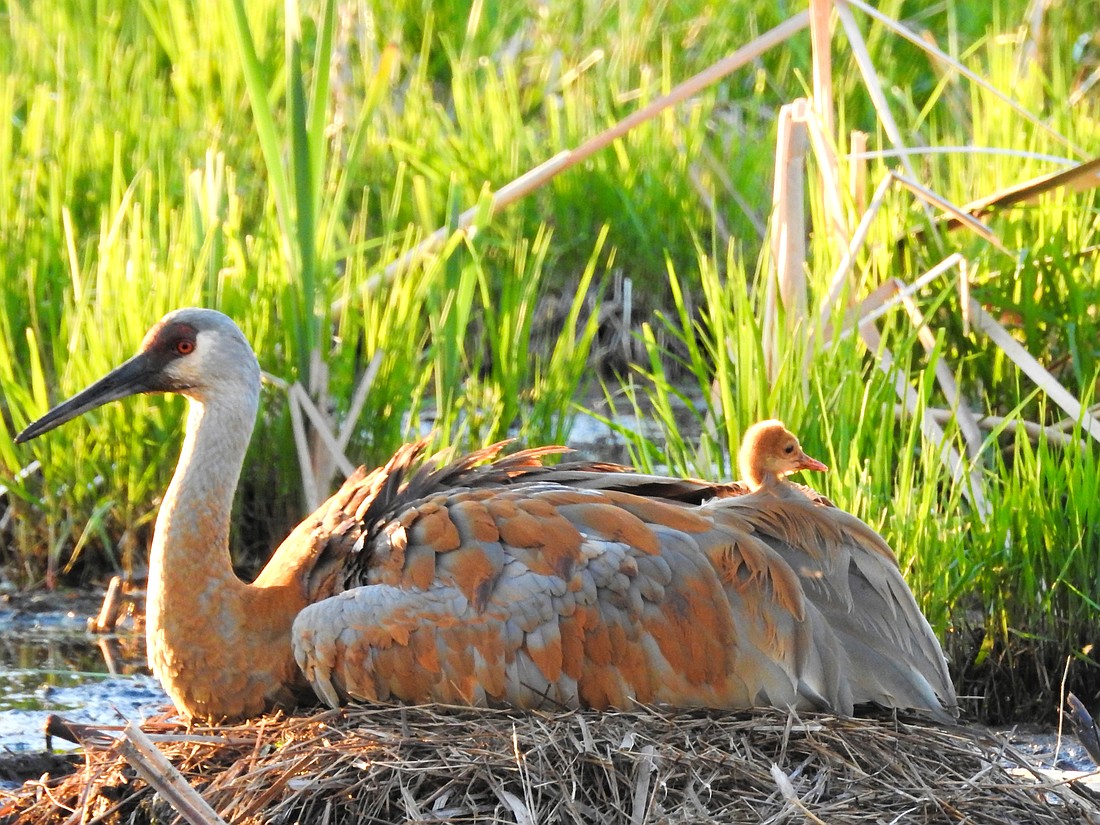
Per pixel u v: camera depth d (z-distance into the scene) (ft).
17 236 46.11
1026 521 34.30
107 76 59.72
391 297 42.01
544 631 27.45
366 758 25.68
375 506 29.63
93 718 32.07
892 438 36.42
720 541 28.32
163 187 47.37
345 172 41.93
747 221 54.85
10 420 43.21
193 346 29.84
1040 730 33.09
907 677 28.53
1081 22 67.00
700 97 61.77
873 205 40.34
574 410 49.01
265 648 28.78
